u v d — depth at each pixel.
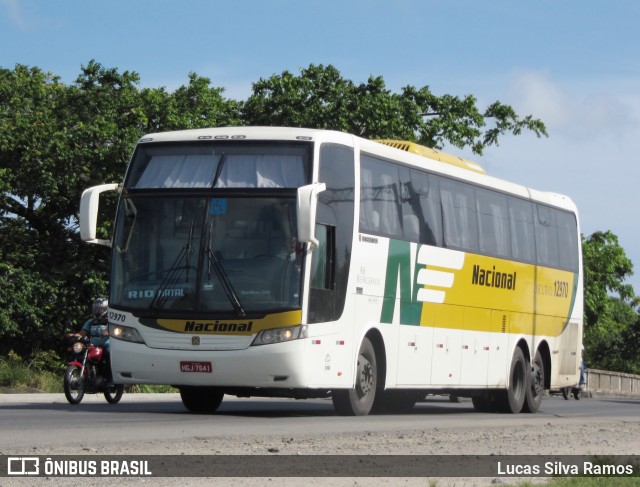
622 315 92.00
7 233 42.91
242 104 47.38
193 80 46.06
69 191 42.75
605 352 91.38
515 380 25.25
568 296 27.91
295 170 18.00
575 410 29.00
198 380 17.59
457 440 14.44
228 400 31.14
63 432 13.91
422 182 21.45
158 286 17.84
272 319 17.39
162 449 11.70
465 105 48.53
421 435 15.09
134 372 17.89
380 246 19.69
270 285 17.52
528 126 49.62
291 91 45.97
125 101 44.38
